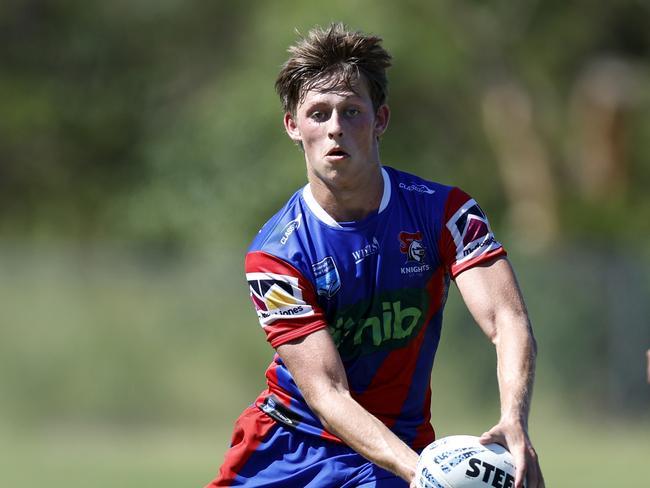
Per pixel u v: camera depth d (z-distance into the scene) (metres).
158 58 101.94
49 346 62.03
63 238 98.56
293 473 17.78
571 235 82.81
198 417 62.69
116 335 62.72
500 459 15.10
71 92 100.06
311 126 16.61
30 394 61.38
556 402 63.34
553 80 90.56
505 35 85.44
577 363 63.59
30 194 99.94
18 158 99.56
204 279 63.69
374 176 16.88
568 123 88.62
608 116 85.38
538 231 83.50
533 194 84.81
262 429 18.06
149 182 87.75
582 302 63.78
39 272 62.53
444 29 82.19
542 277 64.19
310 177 17.02
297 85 16.70
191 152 84.00
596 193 85.38
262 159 80.75
